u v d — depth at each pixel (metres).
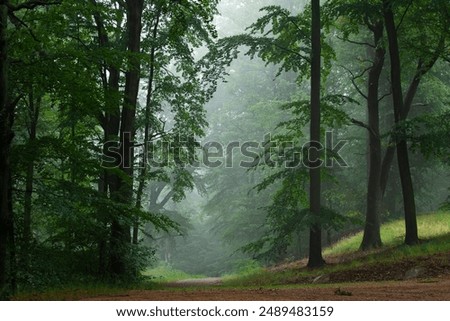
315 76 21.88
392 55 21.97
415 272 14.42
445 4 20.52
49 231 16.12
